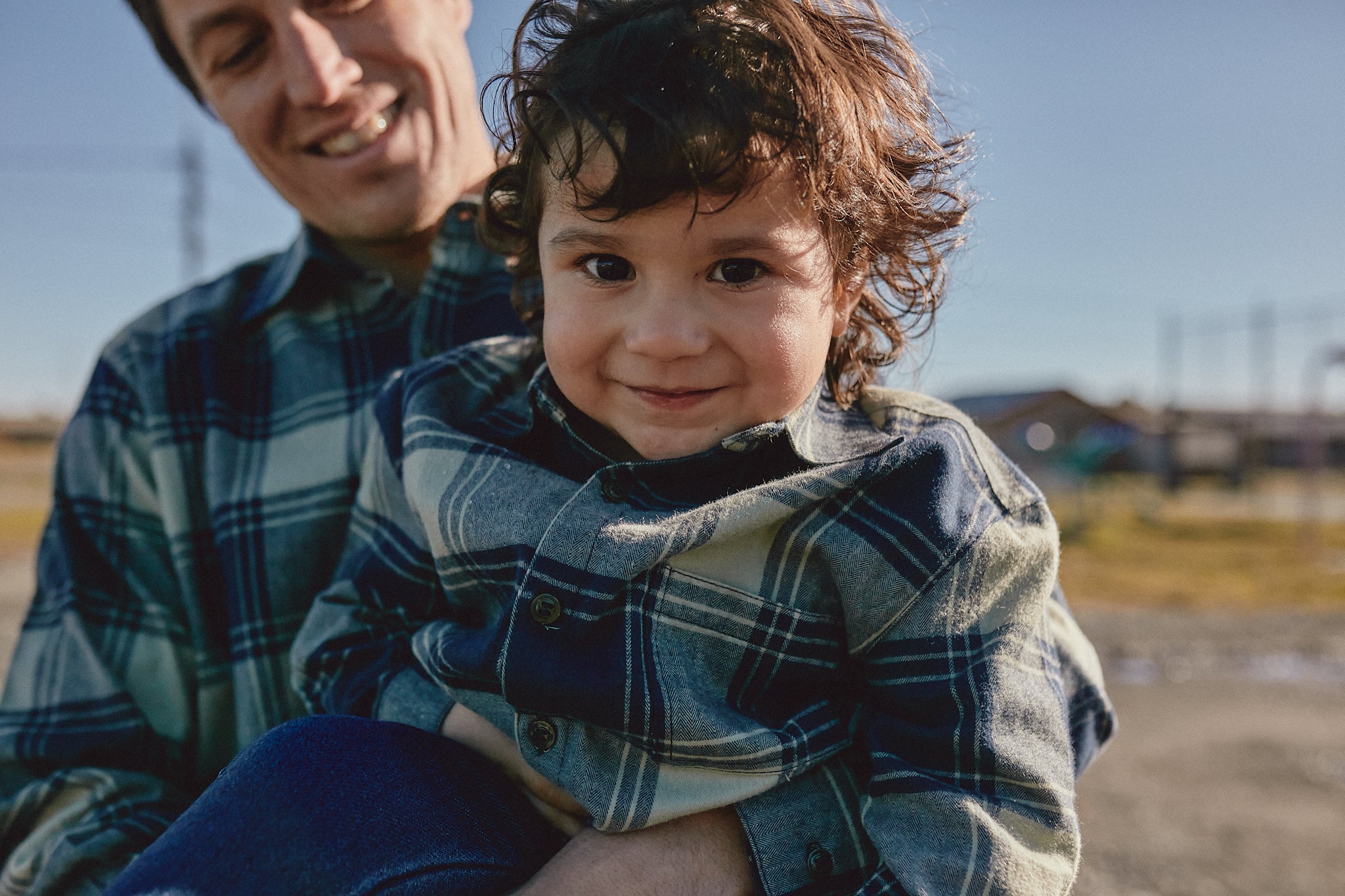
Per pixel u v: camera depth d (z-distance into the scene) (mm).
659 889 848
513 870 842
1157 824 4410
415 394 1145
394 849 755
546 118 972
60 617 1242
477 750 956
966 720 925
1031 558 1013
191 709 1247
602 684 907
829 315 981
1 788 1157
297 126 1208
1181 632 9148
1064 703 991
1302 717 6367
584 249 927
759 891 885
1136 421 40938
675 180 868
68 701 1188
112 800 1103
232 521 1236
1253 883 3738
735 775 910
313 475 1243
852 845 934
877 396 1164
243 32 1172
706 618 954
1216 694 6980
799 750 933
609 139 902
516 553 982
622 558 937
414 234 1325
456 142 1317
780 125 905
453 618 1075
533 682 916
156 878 694
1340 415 46469
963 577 971
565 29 1057
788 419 986
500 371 1189
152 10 1305
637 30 966
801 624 978
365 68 1219
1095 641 8750
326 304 1349
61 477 1332
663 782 901
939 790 897
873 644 985
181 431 1295
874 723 970
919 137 1187
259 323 1365
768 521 967
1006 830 882
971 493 1017
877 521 979
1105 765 5363
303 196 1263
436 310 1298
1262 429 44969
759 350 913
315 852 719
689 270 899
